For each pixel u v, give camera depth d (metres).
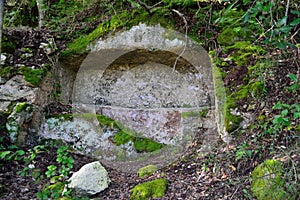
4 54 4.01
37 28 4.64
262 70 3.32
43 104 3.96
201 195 2.56
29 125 3.76
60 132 3.83
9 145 3.49
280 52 3.39
